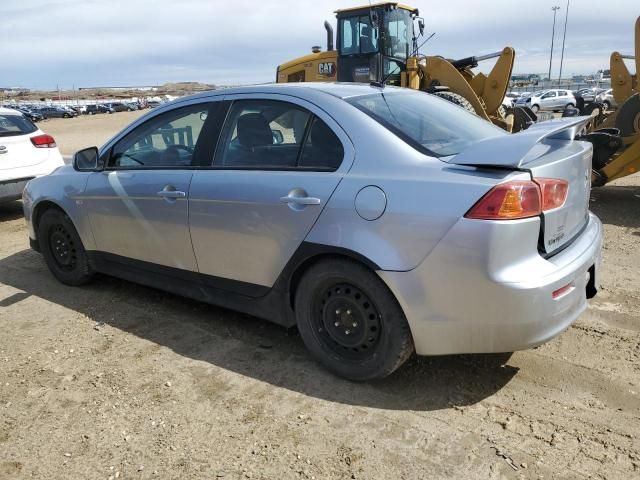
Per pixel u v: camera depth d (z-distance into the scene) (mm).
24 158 7602
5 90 172125
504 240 2555
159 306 4348
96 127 37281
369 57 11609
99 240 4387
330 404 2984
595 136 7539
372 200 2848
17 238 6645
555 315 2703
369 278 2906
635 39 8070
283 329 3879
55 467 2586
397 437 2699
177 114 3928
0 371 3443
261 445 2680
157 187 3820
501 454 2553
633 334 3617
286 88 3480
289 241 3160
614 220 6750
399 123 3168
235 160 3521
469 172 2707
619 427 2709
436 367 3309
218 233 3508
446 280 2674
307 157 3205
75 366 3479
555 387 3062
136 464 2584
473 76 12094
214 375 3314
